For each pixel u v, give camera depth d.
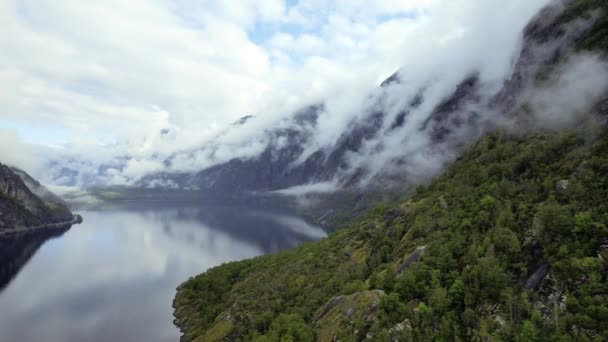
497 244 107.00
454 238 123.44
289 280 192.38
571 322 77.69
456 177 183.25
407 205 196.25
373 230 196.88
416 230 150.50
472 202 139.88
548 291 87.25
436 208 159.00
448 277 108.75
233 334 169.12
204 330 191.50
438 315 99.62
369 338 105.50
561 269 87.50
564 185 109.94
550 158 129.75
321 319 133.38
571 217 95.75
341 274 163.75
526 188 123.12
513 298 89.44
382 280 129.62
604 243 86.50
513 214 115.75
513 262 100.19
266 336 139.12
